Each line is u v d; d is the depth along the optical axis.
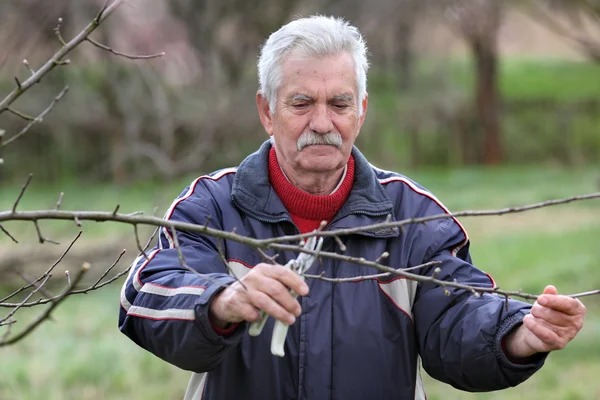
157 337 2.16
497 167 25.69
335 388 2.34
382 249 2.44
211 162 16.09
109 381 6.35
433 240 2.45
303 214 2.46
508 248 12.06
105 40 16.45
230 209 2.46
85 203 15.34
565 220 14.77
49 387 6.21
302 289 1.96
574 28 9.52
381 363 2.36
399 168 24.77
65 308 8.69
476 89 26.06
